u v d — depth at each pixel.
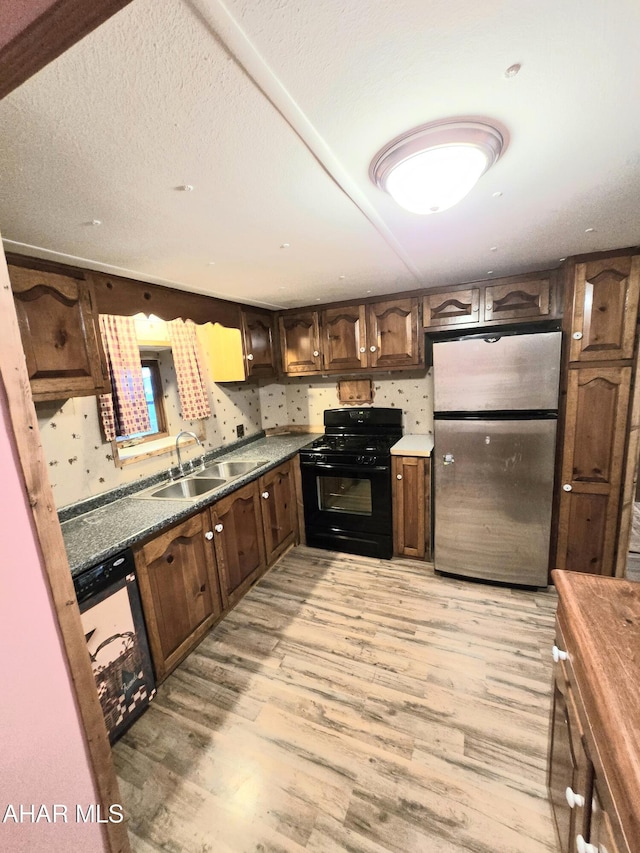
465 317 2.62
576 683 0.88
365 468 2.86
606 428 2.20
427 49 0.67
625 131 0.92
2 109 0.72
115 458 2.19
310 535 3.21
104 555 1.53
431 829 1.24
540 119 0.88
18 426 0.79
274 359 3.33
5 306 0.76
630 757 0.60
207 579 2.17
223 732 1.62
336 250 1.75
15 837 0.96
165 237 1.46
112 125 0.81
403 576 2.73
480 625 2.19
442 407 2.48
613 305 2.07
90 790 0.97
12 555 0.85
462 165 0.97
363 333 2.97
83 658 0.93
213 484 2.63
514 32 0.65
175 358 2.61
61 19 0.48
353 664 1.95
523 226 1.57
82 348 1.68
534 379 2.24
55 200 1.12
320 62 0.69
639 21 0.62
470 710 1.66
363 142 0.92
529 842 1.19
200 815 1.32
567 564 2.43
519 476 2.37
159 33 0.59
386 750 1.51
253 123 0.83
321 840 1.23
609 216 1.48
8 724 0.93
